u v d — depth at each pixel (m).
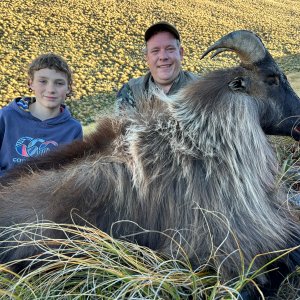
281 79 1.16
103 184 1.02
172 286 0.89
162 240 1.00
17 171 1.18
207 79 1.10
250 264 0.92
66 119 1.45
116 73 5.67
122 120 1.13
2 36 6.48
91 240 0.96
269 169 1.11
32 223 0.96
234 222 0.98
